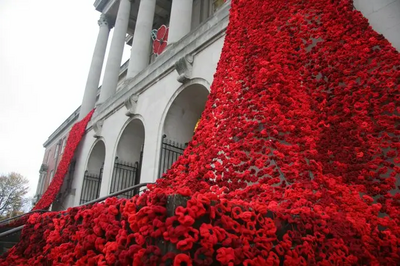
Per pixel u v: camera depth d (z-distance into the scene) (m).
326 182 3.68
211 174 4.36
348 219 2.87
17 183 56.22
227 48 6.91
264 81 5.10
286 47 5.47
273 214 2.38
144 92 12.41
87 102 20.83
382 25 5.04
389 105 3.94
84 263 2.22
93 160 16.59
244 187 3.91
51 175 31.12
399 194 3.46
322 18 5.38
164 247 1.78
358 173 3.80
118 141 13.44
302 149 4.13
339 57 4.75
